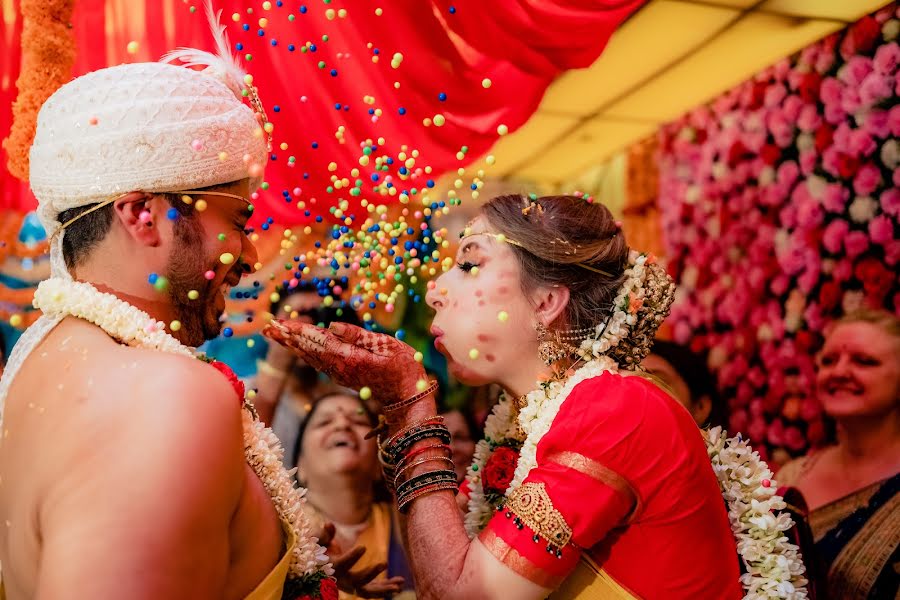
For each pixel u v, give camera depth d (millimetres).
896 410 3527
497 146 4938
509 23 2756
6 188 2756
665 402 1460
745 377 4379
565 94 4332
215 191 1162
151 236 1114
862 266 3697
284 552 1154
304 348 1550
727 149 4453
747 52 3936
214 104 1157
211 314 1223
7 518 1021
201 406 934
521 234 1607
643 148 5023
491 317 1597
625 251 1662
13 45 2410
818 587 3225
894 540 3400
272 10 2496
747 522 1532
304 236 2471
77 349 1039
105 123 1082
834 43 3754
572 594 1439
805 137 3979
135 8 2482
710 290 4648
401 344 1591
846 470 3689
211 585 901
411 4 2641
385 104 2680
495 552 1357
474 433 3389
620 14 2848
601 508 1362
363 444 2994
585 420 1402
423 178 1867
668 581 1399
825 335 3873
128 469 866
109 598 800
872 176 3645
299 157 2502
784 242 4113
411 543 1477
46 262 3887
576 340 1611
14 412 1062
